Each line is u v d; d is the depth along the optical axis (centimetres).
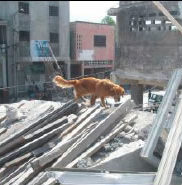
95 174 680
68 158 762
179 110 805
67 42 3369
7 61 3038
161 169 690
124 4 1931
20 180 702
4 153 805
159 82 1716
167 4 1658
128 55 1903
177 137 736
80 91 966
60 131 859
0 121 959
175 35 1625
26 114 1009
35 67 3206
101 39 3603
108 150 827
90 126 877
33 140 831
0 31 2994
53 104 1088
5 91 2972
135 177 685
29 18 3142
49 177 688
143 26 1808
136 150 814
